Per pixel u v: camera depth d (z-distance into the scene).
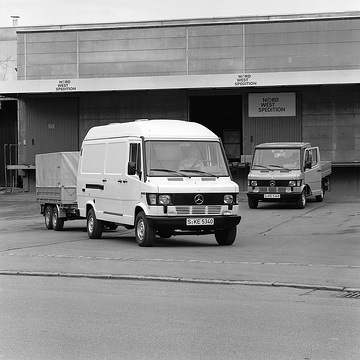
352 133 41.00
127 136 18.36
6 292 11.03
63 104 45.12
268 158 31.25
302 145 31.30
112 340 7.80
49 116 45.28
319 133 41.34
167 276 12.50
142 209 17.47
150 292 11.03
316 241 19.11
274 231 22.45
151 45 43.19
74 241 19.75
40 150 45.47
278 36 41.59
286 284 11.60
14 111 52.44
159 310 9.55
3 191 47.88
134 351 7.33
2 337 7.95
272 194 30.55
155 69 43.16
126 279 12.41
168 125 18.05
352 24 40.84
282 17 42.62
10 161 48.50
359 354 7.24
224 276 12.51
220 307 9.78
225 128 47.19
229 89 42.53
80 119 44.88
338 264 14.12
